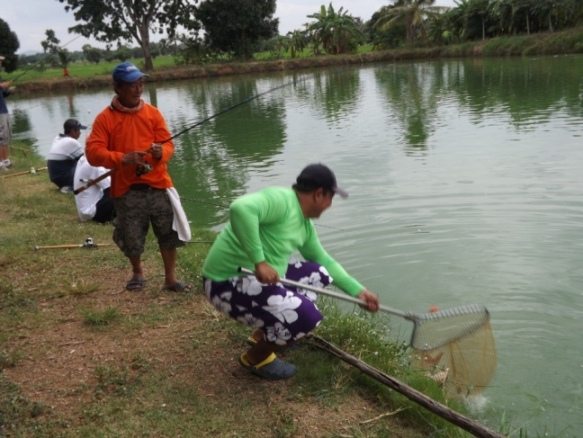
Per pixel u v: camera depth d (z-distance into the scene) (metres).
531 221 7.82
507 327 5.27
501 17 46.56
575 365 4.66
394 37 53.25
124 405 3.53
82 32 47.81
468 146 12.73
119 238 5.06
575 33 39.69
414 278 6.39
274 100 26.59
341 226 8.16
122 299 5.03
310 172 3.44
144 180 4.82
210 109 25.23
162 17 49.97
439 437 3.37
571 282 6.03
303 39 53.38
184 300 4.98
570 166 10.33
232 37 52.53
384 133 15.40
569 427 3.92
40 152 16.41
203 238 7.29
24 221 7.68
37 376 3.84
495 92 22.16
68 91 41.88
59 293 5.13
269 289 3.43
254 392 3.69
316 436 3.31
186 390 3.69
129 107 4.74
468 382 3.99
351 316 4.79
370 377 3.81
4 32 44.34
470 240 7.30
